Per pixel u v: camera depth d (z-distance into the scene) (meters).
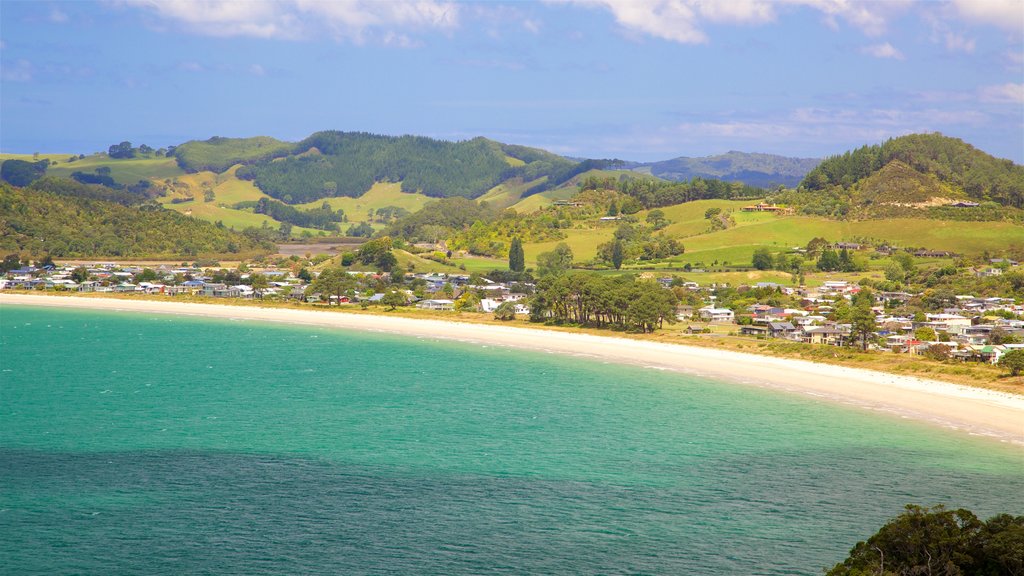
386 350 166.50
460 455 85.62
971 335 169.50
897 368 135.38
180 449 86.88
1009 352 128.88
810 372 137.38
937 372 130.62
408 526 65.94
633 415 105.31
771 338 174.88
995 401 112.19
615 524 66.62
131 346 170.25
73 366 142.75
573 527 65.94
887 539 49.09
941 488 75.81
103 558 59.72
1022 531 46.59
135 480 76.31
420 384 127.56
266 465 81.31
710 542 63.25
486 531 65.06
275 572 57.84
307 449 87.38
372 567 58.69
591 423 100.62
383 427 97.81
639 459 84.62
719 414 105.94
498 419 102.69
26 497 71.44
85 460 82.44
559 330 192.50
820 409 108.94
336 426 98.12
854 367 140.25
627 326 189.62
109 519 66.62
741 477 78.69
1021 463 83.62
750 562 59.84
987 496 73.81
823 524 66.94
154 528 65.00
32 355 155.75
